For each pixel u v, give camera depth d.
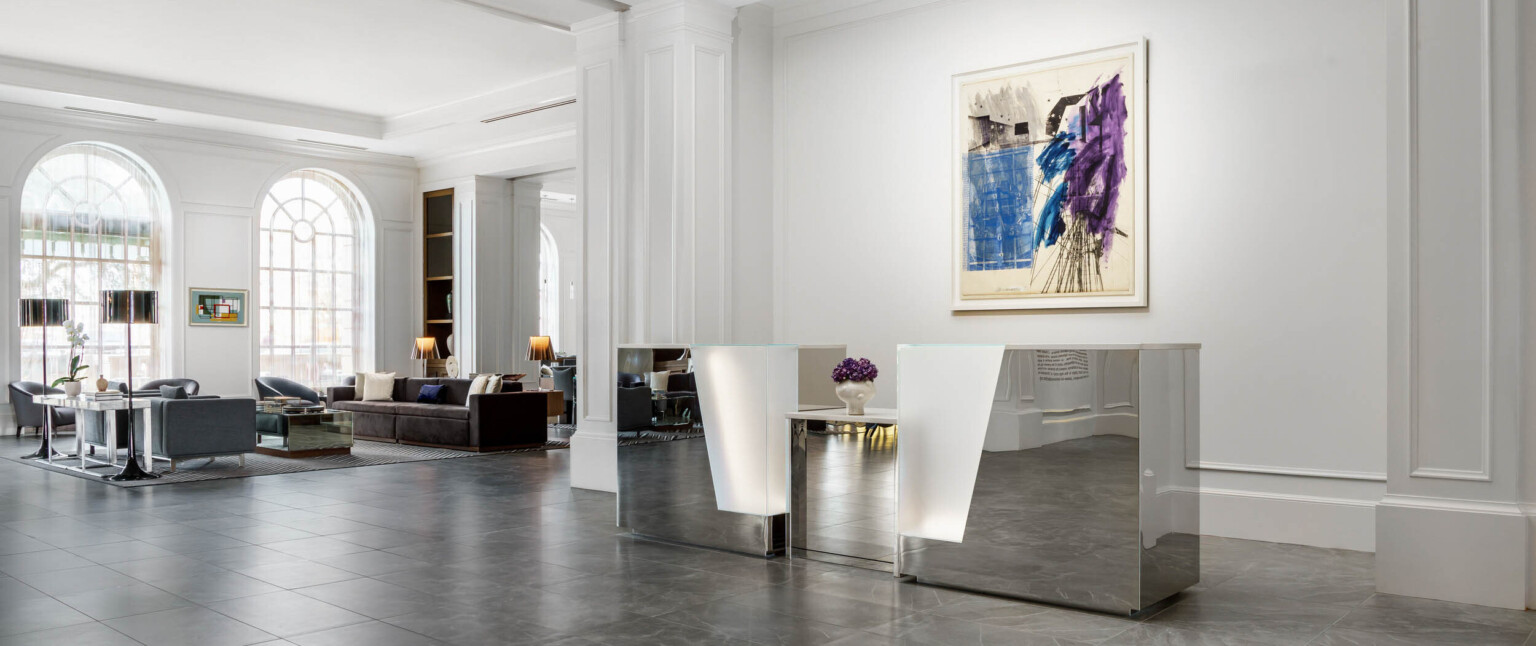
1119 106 6.10
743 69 7.52
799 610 4.22
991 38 6.63
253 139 13.14
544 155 12.76
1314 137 5.52
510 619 4.07
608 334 7.57
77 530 5.93
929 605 4.32
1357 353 5.41
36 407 11.09
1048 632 3.92
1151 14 6.04
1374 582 4.74
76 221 11.98
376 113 13.01
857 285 7.23
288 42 9.88
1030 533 4.39
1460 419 4.45
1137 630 3.95
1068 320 6.32
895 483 4.88
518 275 14.23
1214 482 5.91
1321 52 5.50
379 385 12.46
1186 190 5.93
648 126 7.38
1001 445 4.48
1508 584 4.30
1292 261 5.60
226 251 13.03
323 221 14.18
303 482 8.03
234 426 8.88
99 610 4.17
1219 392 5.85
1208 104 5.86
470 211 13.85
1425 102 4.52
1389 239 4.61
